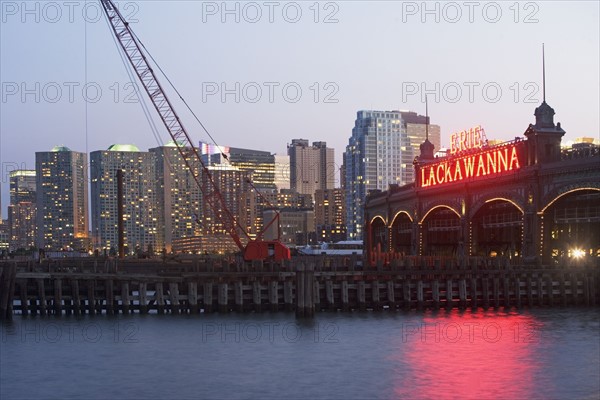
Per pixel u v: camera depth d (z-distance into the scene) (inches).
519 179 5196.9
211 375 2790.4
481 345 3270.2
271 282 4195.4
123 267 5447.8
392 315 4121.6
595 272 4576.8
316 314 4136.3
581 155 5187.0
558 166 4886.8
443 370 2827.3
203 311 4286.4
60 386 2659.9
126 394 2559.1
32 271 4259.4
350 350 3189.0
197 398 2503.7
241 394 2539.4
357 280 4274.1
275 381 2696.9
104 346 3294.8
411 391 2546.8
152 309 4512.8
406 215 7224.4
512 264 4675.2
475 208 5753.0
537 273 4510.3
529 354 3083.2
